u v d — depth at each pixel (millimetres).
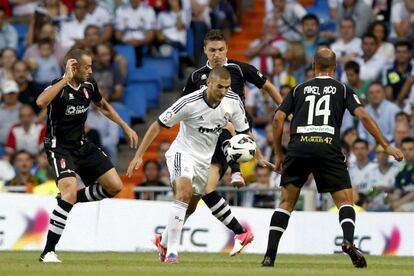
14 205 51344
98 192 39781
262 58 70812
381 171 56406
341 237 53469
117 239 52719
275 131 34781
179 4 72250
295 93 34719
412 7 69875
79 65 37375
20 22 76062
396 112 63531
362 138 60125
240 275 29703
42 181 59125
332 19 72375
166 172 62125
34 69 69375
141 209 53031
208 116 36594
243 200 55375
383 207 56000
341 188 34312
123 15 72125
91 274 29781
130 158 68312
